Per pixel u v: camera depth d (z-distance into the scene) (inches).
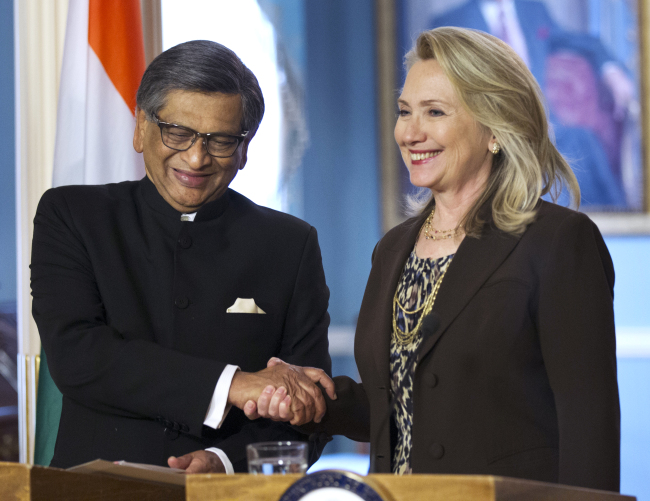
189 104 160.1
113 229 171.5
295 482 92.3
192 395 149.6
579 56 449.1
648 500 425.7
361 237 458.9
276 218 185.2
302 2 451.2
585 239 130.4
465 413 130.0
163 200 175.6
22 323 231.6
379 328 149.5
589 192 447.8
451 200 149.5
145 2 234.1
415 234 156.5
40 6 235.5
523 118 141.4
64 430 164.9
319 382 160.2
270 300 175.3
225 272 173.0
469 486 86.7
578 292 126.5
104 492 113.4
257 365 171.5
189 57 161.0
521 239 134.8
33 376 228.1
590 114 449.1
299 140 450.6
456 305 134.4
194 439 160.4
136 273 169.9
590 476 117.2
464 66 141.0
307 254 182.5
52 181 214.5
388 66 451.5
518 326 129.1
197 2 428.1
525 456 126.3
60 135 215.2
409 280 149.5
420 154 147.0
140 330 164.2
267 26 444.1
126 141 215.0
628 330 442.0
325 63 454.9
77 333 157.9
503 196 140.6
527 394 128.4
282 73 447.2
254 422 165.8
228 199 181.8
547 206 138.5
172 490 121.9
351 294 456.8
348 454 443.5
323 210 455.2
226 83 161.3
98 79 214.1
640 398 432.5
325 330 180.9
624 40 449.4
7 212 444.1
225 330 168.7
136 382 151.8
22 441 230.7
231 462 156.6
